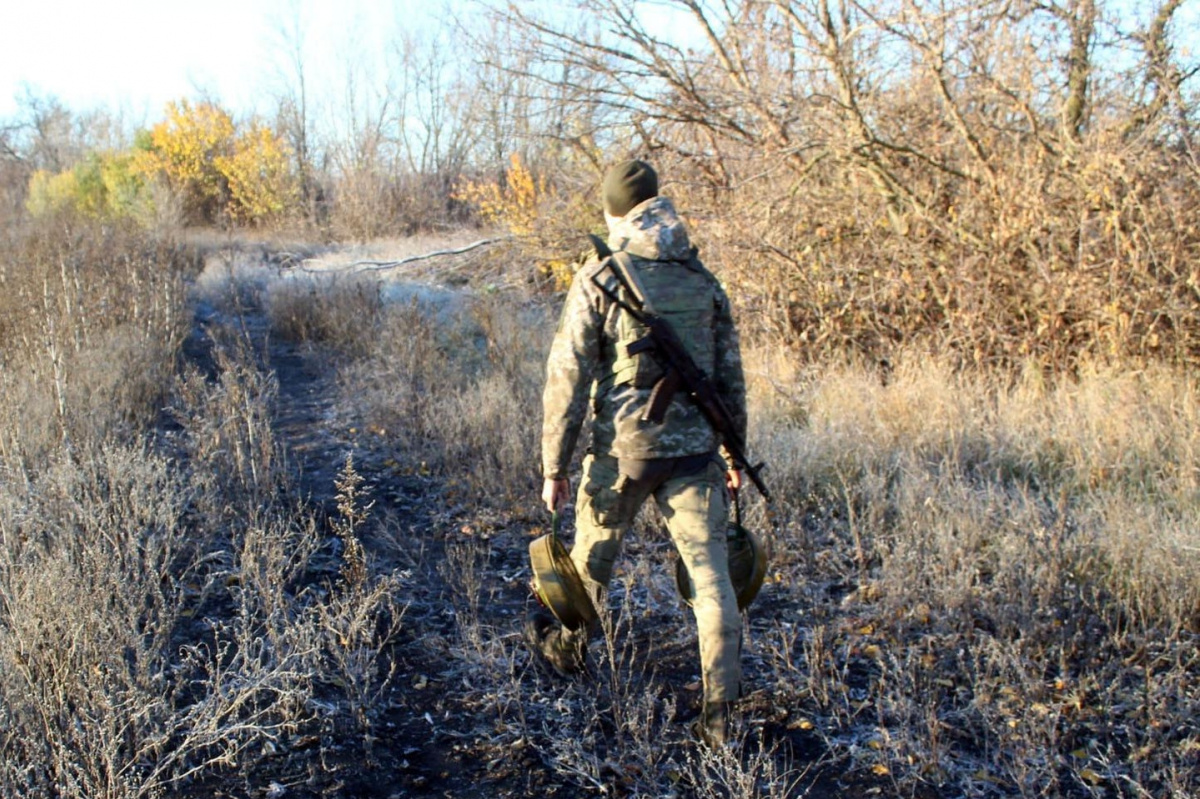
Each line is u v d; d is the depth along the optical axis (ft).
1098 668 11.62
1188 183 22.75
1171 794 9.30
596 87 32.09
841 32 29.73
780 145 28.63
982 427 20.11
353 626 11.07
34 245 40.45
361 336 31.48
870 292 26.48
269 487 17.11
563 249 37.47
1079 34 24.76
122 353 24.80
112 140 172.24
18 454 15.67
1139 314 22.85
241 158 94.17
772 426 20.38
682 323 9.75
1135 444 18.28
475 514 17.04
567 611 10.32
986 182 25.20
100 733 8.68
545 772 9.75
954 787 9.65
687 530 9.75
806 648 12.24
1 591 10.75
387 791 9.43
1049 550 13.32
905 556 13.66
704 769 9.14
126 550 12.59
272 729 10.18
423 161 101.14
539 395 22.36
